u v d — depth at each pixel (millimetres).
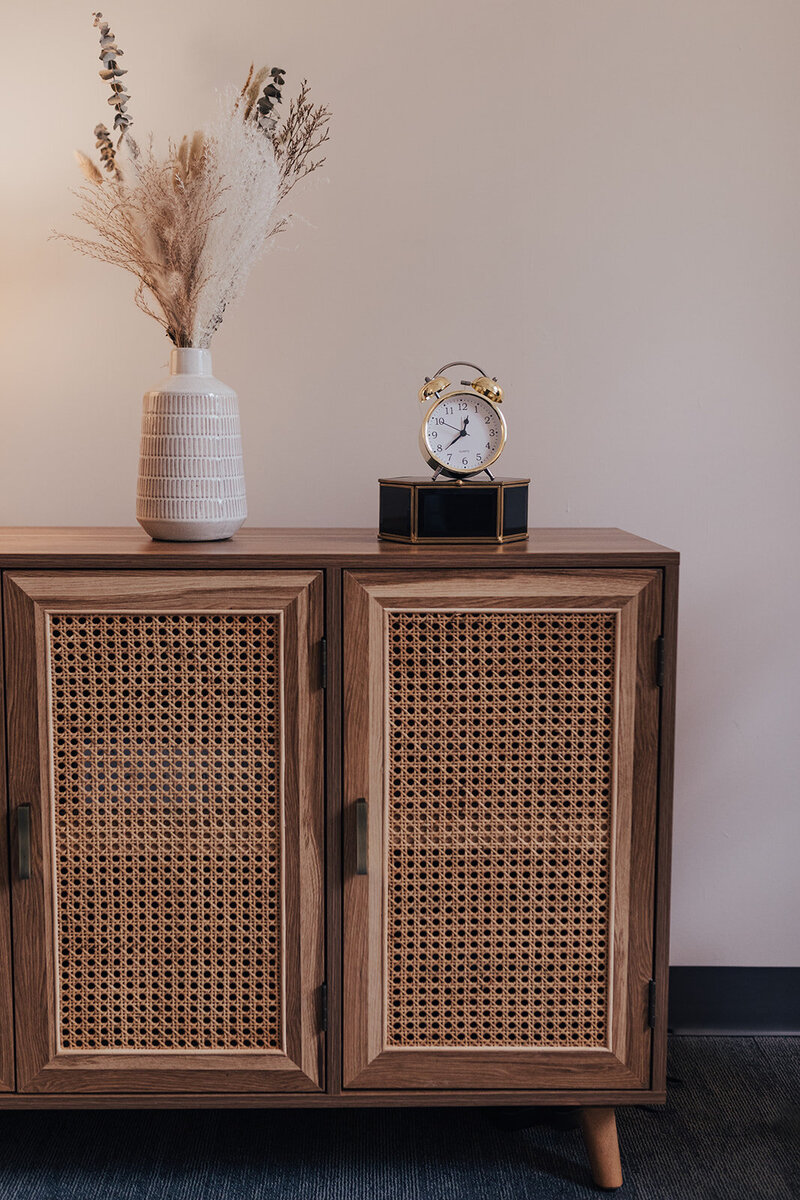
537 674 1400
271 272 1789
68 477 1835
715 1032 1931
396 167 1774
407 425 1827
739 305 1806
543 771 1419
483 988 1456
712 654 1878
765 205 1785
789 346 1814
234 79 1751
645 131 1771
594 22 1750
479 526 1479
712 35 1751
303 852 1410
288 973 1431
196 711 1396
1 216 1776
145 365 1811
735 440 1834
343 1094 1456
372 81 1755
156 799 1417
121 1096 1449
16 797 1393
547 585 1375
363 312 1803
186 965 1438
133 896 1427
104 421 1823
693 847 1917
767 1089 1738
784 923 1928
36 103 1753
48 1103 1446
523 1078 1460
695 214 1787
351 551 1393
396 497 1505
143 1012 1446
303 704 1386
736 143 1771
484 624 1389
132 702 1394
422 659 1396
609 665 1399
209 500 1481
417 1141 1610
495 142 1771
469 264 1796
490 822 1427
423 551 1397
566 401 1826
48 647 1371
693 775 1903
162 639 1381
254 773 1410
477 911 1440
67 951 1433
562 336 1812
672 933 1929
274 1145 1594
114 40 1639
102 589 1359
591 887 1439
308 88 1752
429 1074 1456
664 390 1824
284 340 1806
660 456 1838
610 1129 1500
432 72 1756
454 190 1780
